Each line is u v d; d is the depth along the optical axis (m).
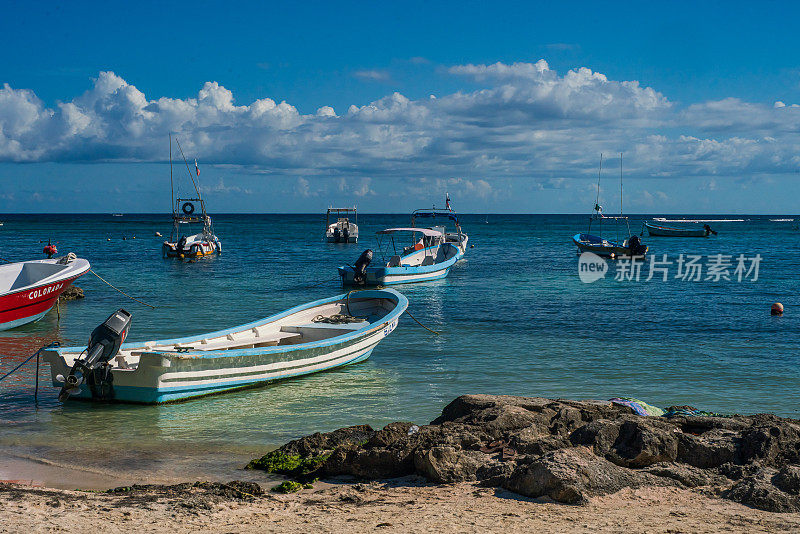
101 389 12.39
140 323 22.09
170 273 38.84
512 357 16.86
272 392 13.56
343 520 6.51
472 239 84.69
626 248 48.97
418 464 8.09
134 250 59.19
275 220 192.25
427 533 6.12
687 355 17.09
